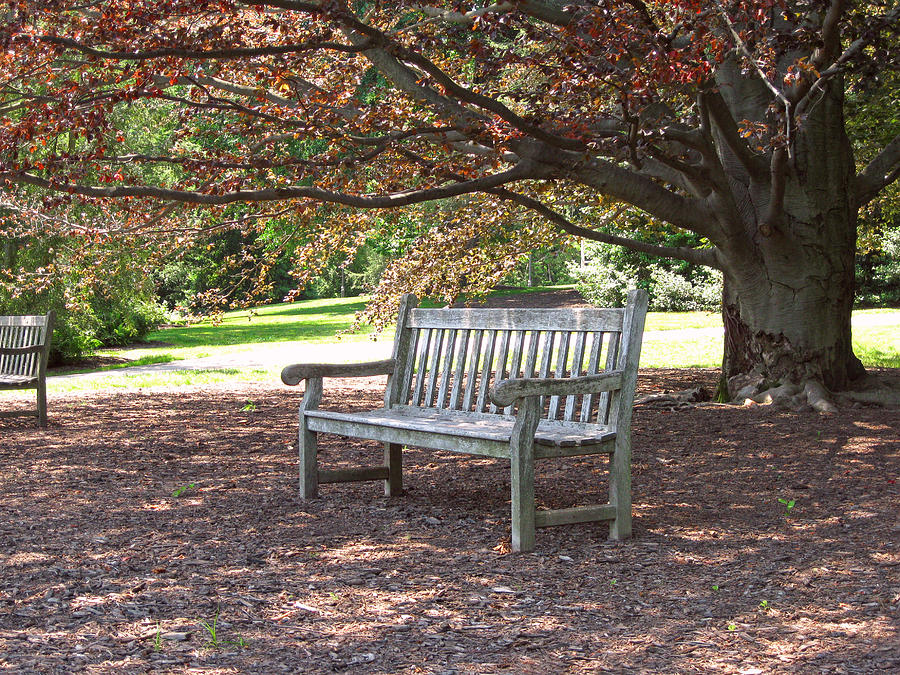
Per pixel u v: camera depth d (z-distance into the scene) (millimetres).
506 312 5113
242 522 4777
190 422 9219
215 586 3658
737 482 5684
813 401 8773
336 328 31328
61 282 14031
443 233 11453
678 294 28062
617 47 5695
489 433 4281
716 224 8617
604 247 29125
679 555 4062
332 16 5590
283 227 12352
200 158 7031
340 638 3080
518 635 3098
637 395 10867
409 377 5719
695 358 15844
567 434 4477
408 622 3229
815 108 8969
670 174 9297
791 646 2980
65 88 6383
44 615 3318
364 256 49250
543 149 7562
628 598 3482
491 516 4855
